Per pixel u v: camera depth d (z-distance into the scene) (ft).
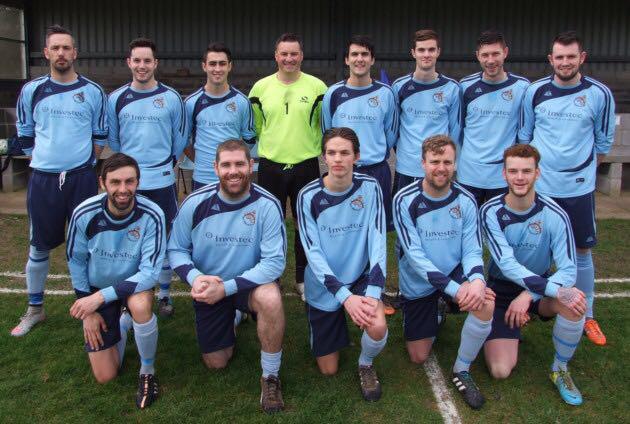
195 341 12.20
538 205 10.66
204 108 13.80
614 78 31.17
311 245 10.54
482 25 31.37
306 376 10.87
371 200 10.62
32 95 12.32
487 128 13.80
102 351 10.30
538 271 11.23
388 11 31.27
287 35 13.62
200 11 31.58
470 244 10.76
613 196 27.12
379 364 11.36
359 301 9.88
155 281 10.26
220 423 9.39
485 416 9.70
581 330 9.98
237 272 10.71
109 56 32.09
